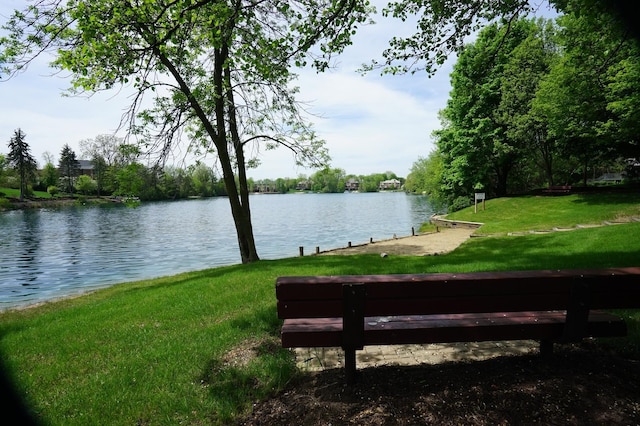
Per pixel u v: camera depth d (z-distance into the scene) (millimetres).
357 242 28031
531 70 30578
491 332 3145
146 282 12906
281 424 2889
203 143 14305
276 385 3514
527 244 13203
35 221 50562
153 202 114688
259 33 8430
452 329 3127
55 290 15422
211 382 3697
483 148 33312
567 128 23938
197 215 61406
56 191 99062
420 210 63812
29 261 22219
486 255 11523
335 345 3107
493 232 20875
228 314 6230
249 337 4902
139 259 22656
